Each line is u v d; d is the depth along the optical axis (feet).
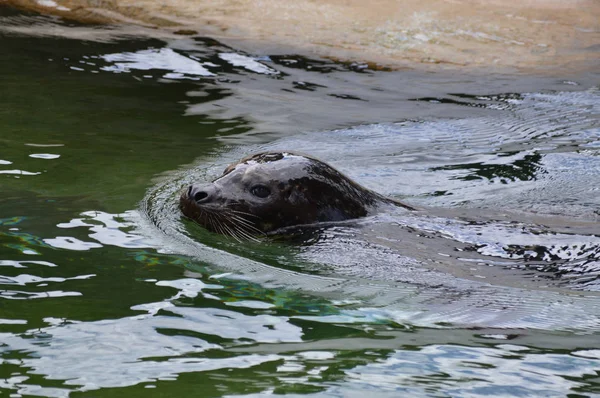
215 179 68.59
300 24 124.57
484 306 49.47
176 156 75.82
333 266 55.62
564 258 57.62
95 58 107.55
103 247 54.49
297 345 42.01
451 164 78.38
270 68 109.19
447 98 101.24
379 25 126.21
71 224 58.08
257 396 35.86
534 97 102.58
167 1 130.62
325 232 61.46
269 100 96.63
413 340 43.57
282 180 62.75
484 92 104.22
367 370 39.19
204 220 60.64
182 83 100.89
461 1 139.33
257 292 49.70
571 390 37.91
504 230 62.08
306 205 62.59
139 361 38.91
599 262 56.80
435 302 49.88
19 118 83.30
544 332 45.50
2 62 102.94
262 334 43.21
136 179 68.95
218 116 89.71
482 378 38.93
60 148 75.51
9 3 128.06
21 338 40.60
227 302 47.44
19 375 36.86
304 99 98.07
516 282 54.03
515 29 129.18
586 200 70.33
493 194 71.10
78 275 49.47
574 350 42.88
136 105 91.25
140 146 78.02
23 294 46.09
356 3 133.49
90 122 84.12
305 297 49.60
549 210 67.62
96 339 41.01
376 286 52.29
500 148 83.41
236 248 57.77
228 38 118.83
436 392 37.19
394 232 61.62
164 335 42.04
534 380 38.91
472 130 89.30
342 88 103.24
